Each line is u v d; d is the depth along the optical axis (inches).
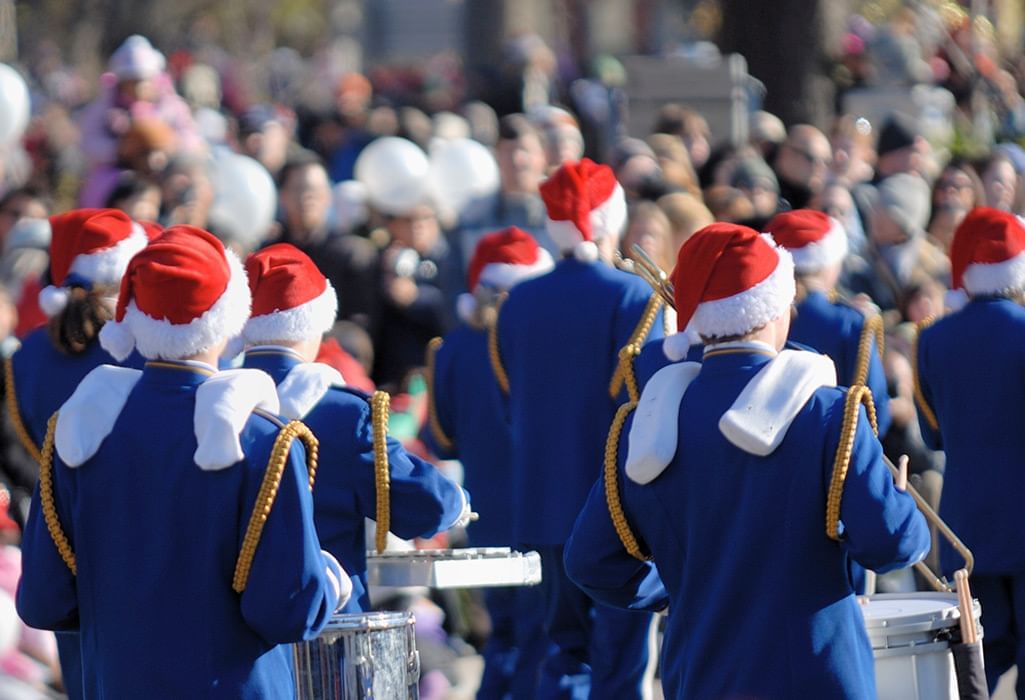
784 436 593.6
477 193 1515.7
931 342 927.0
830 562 597.3
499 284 1062.4
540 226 1480.1
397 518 743.1
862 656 604.4
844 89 2114.9
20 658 901.8
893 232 1294.3
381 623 641.6
